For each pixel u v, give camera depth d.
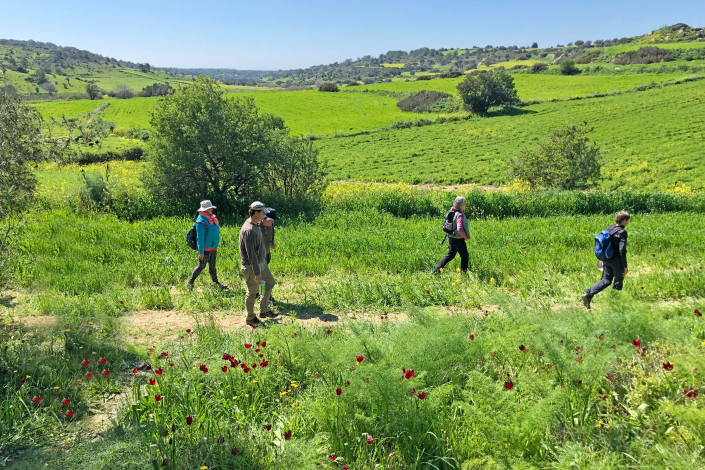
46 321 5.60
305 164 18.06
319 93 94.50
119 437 2.96
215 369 3.98
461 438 3.15
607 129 45.66
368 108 78.88
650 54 111.75
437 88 94.12
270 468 2.82
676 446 2.88
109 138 52.22
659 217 16.22
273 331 4.80
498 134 49.38
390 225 14.59
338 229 13.69
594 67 106.12
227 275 8.70
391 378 3.30
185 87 17.05
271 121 20.05
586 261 9.26
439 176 33.75
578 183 23.23
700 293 7.22
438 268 8.58
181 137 16.33
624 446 3.03
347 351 4.02
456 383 3.86
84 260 9.32
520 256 9.65
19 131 7.17
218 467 2.97
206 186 17.33
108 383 4.20
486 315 5.88
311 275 8.97
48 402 3.84
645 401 3.55
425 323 4.59
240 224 15.06
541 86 86.56
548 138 24.44
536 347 4.11
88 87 115.88
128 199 15.96
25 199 8.22
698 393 3.36
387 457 3.10
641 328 4.13
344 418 3.34
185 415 3.48
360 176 35.50
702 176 28.33
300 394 3.99
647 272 8.75
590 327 4.29
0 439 3.21
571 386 3.56
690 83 67.12
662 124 44.50
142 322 6.18
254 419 3.51
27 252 9.45
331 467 2.97
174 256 9.98
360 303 7.03
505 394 3.18
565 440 3.18
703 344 3.94
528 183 23.70
